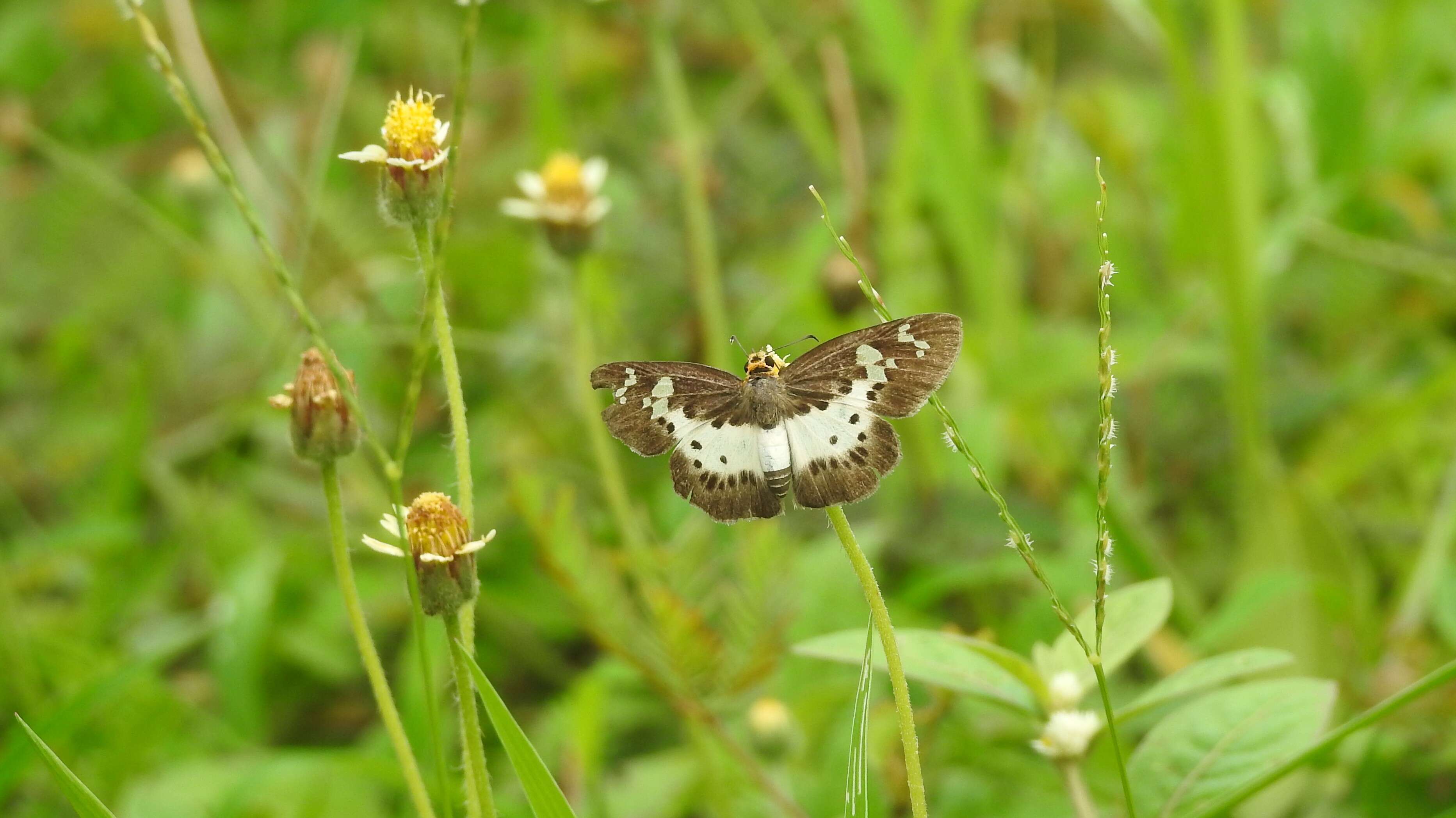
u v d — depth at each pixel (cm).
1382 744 101
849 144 126
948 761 100
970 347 124
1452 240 136
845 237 127
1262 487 105
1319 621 103
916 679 93
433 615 90
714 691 98
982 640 94
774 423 92
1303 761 91
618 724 105
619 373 92
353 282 135
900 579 108
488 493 124
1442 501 104
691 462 92
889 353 92
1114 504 104
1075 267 148
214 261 138
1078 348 121
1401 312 137
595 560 99
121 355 154
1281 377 129
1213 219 105
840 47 132
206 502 127
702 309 111
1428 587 103
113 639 118
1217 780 92
